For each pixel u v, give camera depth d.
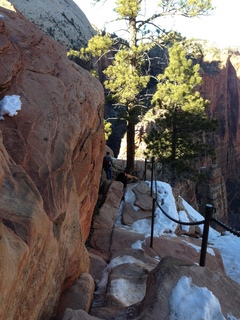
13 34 6.22
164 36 14.45
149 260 7.15
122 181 12.59
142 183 12.17
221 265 7.89
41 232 3.04
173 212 10.40
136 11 12.95
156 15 13.74
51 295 3.64
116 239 8.10
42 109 4.98
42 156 4.25
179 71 17.50
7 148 4.14
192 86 17.70
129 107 14.49
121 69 14.02
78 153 5.82
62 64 6.84
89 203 7.26
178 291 3.65
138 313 3.70
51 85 5.67
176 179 18.83
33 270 2.96
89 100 6.65
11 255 2.43
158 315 3.39
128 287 5.29
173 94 17.11
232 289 3.99
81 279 4.57
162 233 9.21
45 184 3.92
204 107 17.66
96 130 7.16
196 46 19.33
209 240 9.58
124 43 14.45
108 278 5.64
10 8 7.14
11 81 5.16
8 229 2.72
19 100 4.88
